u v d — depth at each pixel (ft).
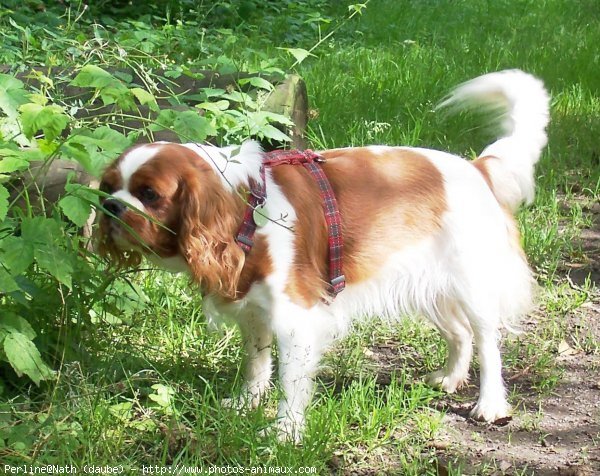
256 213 5.88
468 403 6.49
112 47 8.18
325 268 6.11
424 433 6.18
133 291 6.66
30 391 6.19
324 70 11.58
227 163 5.87
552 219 8.38
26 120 5.92
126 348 6.50
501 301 6.42
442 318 6.45
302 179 6.07
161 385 6.16
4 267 5.99
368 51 13.20
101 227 5.90
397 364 6.80
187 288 7.06
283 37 14.25
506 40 14.67
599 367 6.78
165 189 5.74
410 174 6.23
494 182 6.45
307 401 6.10
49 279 6.39
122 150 6.13
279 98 7.78
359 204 6.13
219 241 5.82
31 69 7.53
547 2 18.71
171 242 5.83
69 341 6.31
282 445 5.91
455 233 6.23
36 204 6.73
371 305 6.26
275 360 6.63
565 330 7.13
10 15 10.88
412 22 16.25
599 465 6.00
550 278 7.64
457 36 14.94
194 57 10.69
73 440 5.81
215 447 5.92
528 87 6.58
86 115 7.50
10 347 5.92
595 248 8.09
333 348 6.82
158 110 6.61
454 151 9.20
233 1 15.28
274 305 5.98
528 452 6.11
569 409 6.44
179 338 6.74
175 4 14.79
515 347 6.92
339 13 16.87
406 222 6.19
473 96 6.68
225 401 6.25
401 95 10.60
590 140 9.66
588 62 12.63
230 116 7.16
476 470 5.97
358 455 6.02
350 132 9.23
